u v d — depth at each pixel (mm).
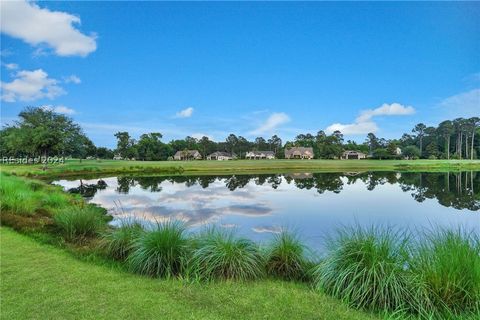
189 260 5066
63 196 13984
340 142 112250
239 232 9461
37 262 5414
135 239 5762
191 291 4383
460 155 90500
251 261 5070
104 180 31562
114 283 4594
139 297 4141
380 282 4020
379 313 3834
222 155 107000
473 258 4016
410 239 4719
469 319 3445
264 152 106938
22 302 3916
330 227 10469
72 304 3891
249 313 3787
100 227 7684
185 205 15297
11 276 4758
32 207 10164
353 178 34531
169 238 5250
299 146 108562
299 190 22453
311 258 5527
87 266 5305
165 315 3674
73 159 83625
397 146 104000
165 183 28406
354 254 4512
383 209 14438
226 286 4605
